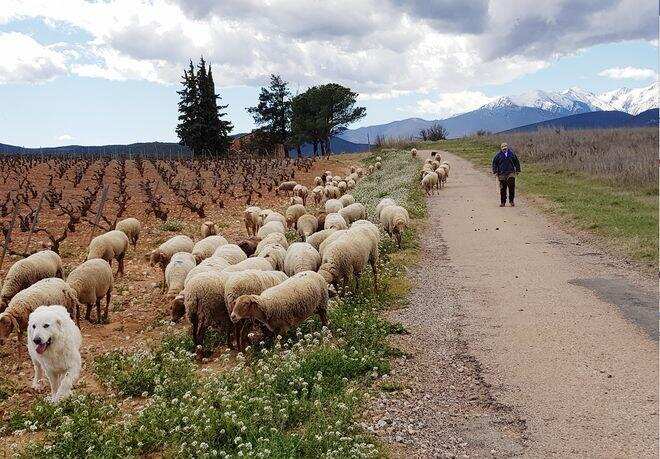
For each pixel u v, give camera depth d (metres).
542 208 23.03
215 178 38.00
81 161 45.81
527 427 6.98
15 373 9.77
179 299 11.03
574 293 12.07
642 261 14.27
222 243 15.36
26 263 12.26
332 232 14.84
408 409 7.56
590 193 25.48
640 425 6.76
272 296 9.53
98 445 6.80
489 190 30.36
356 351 8.95
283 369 8.30
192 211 28.19
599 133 56.62
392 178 39.09
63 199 30.56
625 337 9.45
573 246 16.64
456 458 6.40
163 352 9.92
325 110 82.56
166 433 6.95
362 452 6.32
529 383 8.09
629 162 31.05
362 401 7.71
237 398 7.58
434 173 30.83
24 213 26.30
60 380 8.65
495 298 12.12
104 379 9.09
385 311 11.62
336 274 11.71
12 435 7.58
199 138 68.19
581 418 7.05
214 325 10.49
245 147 89.06
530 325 10.32
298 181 45.91
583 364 8.53
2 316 9.51
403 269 14.71
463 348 9.52
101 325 12.02
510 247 16.95
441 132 89.25
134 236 20.06
